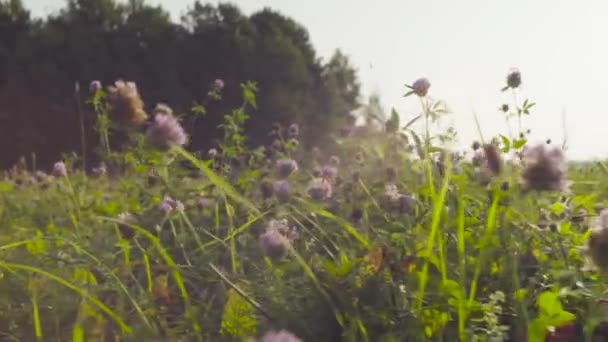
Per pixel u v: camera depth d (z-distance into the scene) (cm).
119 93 358
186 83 4522
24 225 540
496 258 274
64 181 714
